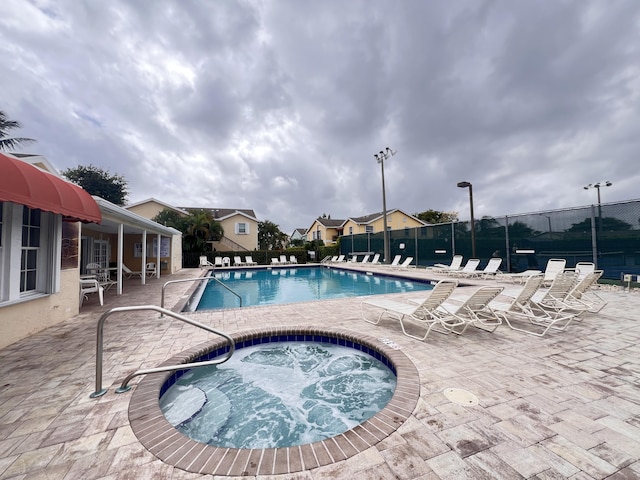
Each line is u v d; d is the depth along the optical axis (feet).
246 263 85.35
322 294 40.78
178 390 12.48
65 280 20.27
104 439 7.61
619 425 7.95
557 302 20.15
